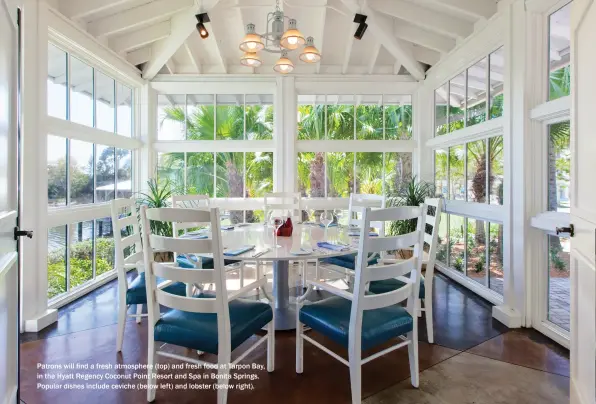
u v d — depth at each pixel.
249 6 3.42
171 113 4.73
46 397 1.82
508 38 2.76
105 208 3.76
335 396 1.83
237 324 1.75
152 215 1.67
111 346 2.37
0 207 1.32
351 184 4.78
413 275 1.92
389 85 4.64
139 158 4.51
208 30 3.85
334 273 4.18
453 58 3.75
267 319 1.94
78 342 2.42
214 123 4.75
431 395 1.83
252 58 2.90
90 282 3.55
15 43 1.53
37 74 2.71
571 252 1.56
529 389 1.88
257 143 4.71
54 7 2.96
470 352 2.28
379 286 2.35
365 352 2.32
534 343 2.39
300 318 1.98
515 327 2.64
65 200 3.23
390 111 4.80
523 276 2.64
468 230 3.63
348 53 4.20
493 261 3.22
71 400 1.79
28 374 2.03
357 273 1.66
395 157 4.79
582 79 1.42
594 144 1.30
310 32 4.09
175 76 4.55
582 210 1.41
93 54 3.42
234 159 4.78
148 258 1.74
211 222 1.56
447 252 4.09
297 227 3.12
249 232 2.80
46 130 2.81
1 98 1.34
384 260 2.53
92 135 3.51
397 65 4.59
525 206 2.62
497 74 3.10
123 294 2.28
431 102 4.51
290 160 4.59
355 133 4.78
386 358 2.22
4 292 1.36
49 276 3.01
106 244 3.84
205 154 4.77
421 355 2.24
